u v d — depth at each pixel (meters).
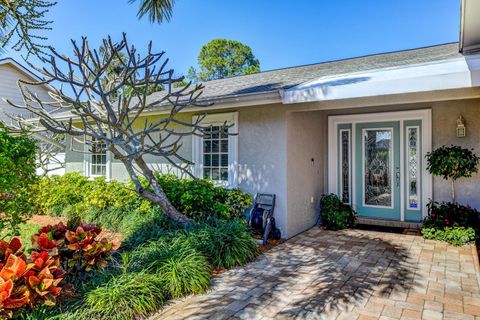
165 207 8.12
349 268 6.55
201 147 10.64
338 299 5.18
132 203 10.10
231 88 11.24
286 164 8.84
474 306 4.93
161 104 10.23
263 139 9.23
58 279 4.32
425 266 6.64
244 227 7.75
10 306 3.78
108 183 11.27
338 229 9.91
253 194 9.40
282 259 7.11
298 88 8.20
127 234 8.34
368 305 4.98
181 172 11.05
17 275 4.04
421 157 10.02
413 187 10.22
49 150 13.75
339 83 7.74
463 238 8.00
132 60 6.72
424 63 8.74
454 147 8.86
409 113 10.09
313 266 6.67
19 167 5.50
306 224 9.94
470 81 6.30
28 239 8.56
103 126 10.80
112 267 5.76
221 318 4.61
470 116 9.24
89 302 4.46
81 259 5.34
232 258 6.63
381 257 7.23
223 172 10.17
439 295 5.31
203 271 5.73
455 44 11.84
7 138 5.48
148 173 8.18
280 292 5.45
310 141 10.33
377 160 10.80
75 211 11.02
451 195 9.51
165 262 5.65
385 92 7.04
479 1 5.89
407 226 10.10
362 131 11.02
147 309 4.67
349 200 11.20
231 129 9.83
